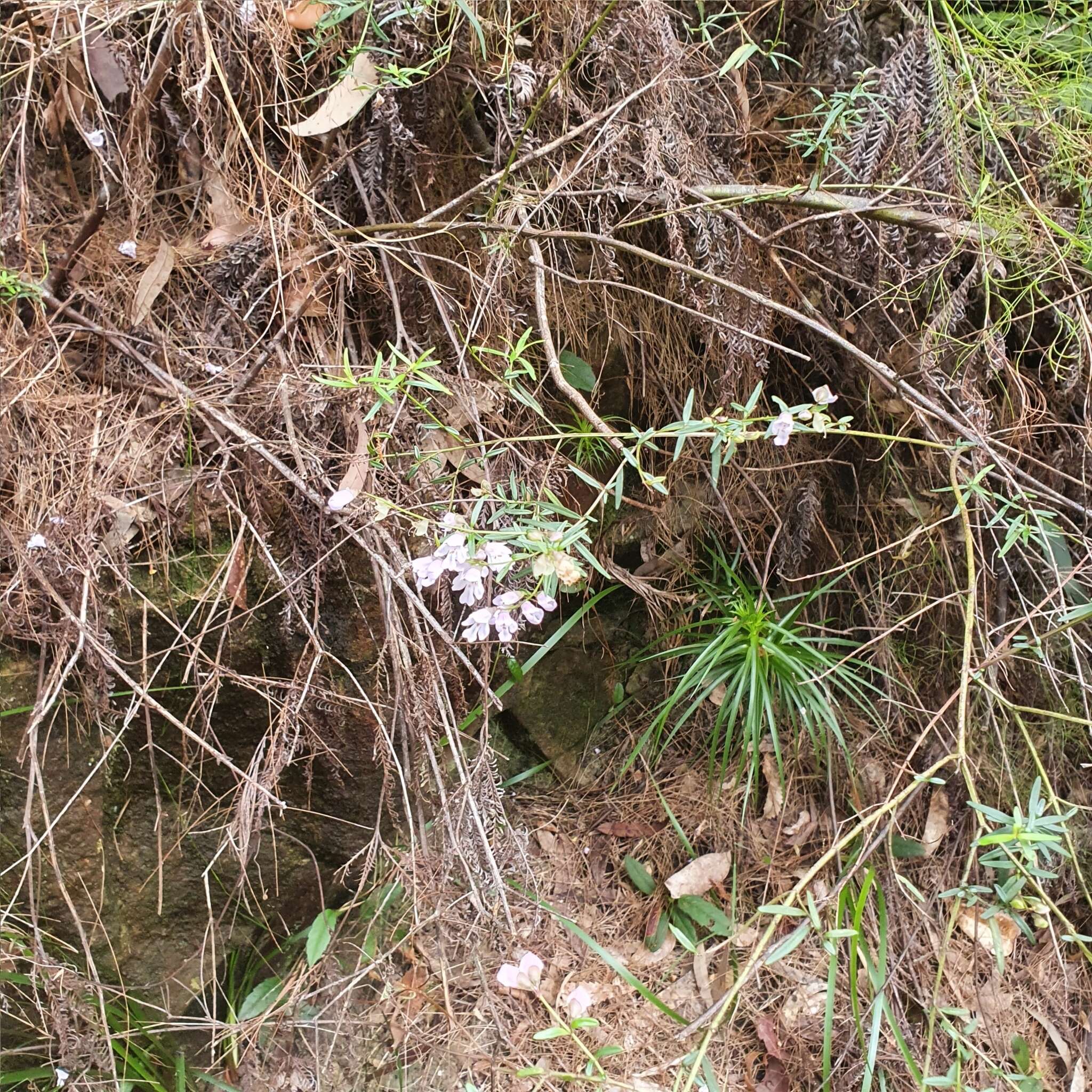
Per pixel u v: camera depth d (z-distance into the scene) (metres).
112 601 1.25
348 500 1.14
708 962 1.47
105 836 1.29
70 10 1.29
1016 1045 1.39
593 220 1.39
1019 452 1.33
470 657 1.36
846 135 1.32
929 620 1.55
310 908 1.40
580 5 1.30
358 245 1.29
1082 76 1.40
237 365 1.29
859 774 1.56
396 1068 1.36
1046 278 1.37
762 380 1.44
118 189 1.33
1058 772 1.50
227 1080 1.34
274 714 1.32
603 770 1.63
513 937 1.28
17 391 1.23
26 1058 1.29
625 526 1.56
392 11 1.22
